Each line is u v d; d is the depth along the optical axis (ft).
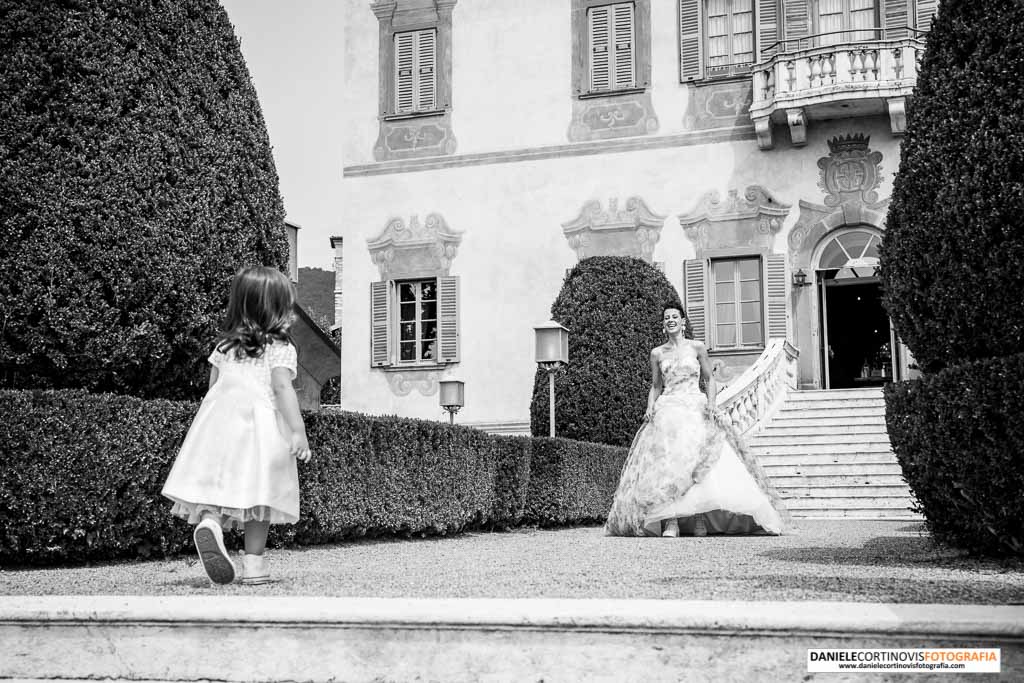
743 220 66.23
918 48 61.77
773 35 66.69
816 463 54.65
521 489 39.91
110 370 24.27
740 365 65.82
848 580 17.02
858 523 43.80
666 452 33.06
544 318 69.15
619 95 69.05
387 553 25.54
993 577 17.66
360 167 73.56
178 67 25.58
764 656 11.80
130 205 24.04
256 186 27.02
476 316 70.49
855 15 65.72
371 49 74.02
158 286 24.29
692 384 34.32
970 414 19.85
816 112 63.98
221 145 26.12
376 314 72.59
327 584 17.53
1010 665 11.17
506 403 69.31
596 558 23.39
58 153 23.68
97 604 13.64
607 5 69.72
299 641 12.99
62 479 22.36
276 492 17.43
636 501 33.09
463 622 12.51
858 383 72.49
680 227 67.31
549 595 15.66
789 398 61.72
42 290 23.34
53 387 24.21
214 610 13.19
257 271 18.04
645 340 57.16
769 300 65.41
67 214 23.52
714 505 31.96
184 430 24.16
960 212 20.62
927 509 22.30
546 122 70.23
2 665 13.66
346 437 28.45
